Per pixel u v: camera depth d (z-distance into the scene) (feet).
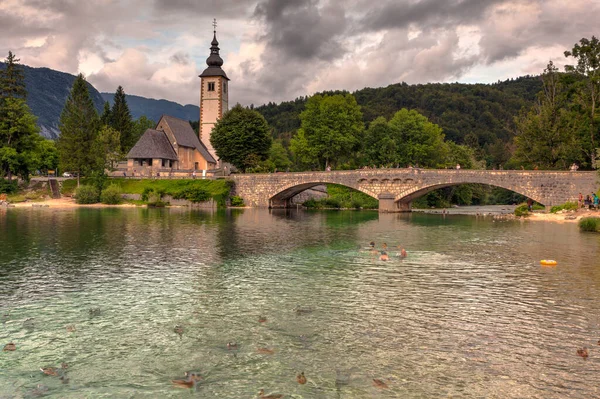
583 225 189.26
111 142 391.45
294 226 207.62
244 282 95.76
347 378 52.49
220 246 143.23
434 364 56.13
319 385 50.93
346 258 123.54
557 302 81.82
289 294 86.48
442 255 128.47
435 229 196.44
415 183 292.61
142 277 99.76
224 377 52.80
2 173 356.18
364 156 444.55
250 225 210.38
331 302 81.25
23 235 162.09
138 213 274.98
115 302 80.89
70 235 163.84
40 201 349.41
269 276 101.50
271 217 262.06
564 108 300.40
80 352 59.57
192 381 51.52
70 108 375.25
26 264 112.06
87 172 375.86
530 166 303.48
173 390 50.03
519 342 63.10
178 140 427.33
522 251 134.51
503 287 92.07
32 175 441.27
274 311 75.97
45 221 213.25
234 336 64.64
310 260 120.57
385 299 83.35
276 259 121.70
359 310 76.69
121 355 58.65
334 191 405.39
